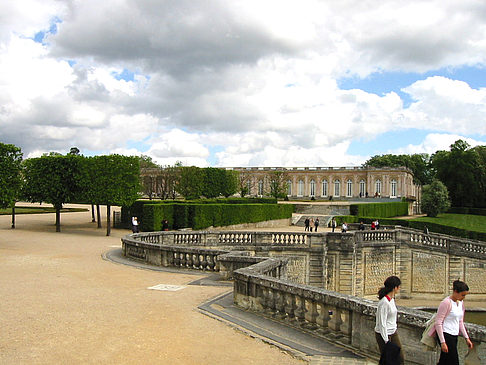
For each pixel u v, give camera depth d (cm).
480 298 3616
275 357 900
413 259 3803
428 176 14350
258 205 6122
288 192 12444
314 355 916
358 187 11919
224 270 1758
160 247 2134
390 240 3781
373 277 3662
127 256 2456
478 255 3622
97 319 1119
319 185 12238
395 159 14375
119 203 4178
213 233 3128
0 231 4184
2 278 1714
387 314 763
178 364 836
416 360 838
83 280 1698
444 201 9138
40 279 1700
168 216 4759
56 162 4316
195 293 1480
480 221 8825
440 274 3719
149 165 13325
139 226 4919
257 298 1226
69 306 1248
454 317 731
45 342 933
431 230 5981
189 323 1109
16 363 813
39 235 3928
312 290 1060
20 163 3641
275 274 1576
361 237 3572
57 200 4259
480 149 11075
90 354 870
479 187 10312
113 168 4247
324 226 6925
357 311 941
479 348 755
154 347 922
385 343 748
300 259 3322
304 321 1088
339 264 3412
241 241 3222
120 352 885
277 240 3428
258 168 12769
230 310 1245
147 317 1152
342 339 982
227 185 9075
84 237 3897
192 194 8088
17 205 8256
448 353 720
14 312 1168
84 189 4238
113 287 1565
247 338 1012
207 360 865
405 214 9725
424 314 845
